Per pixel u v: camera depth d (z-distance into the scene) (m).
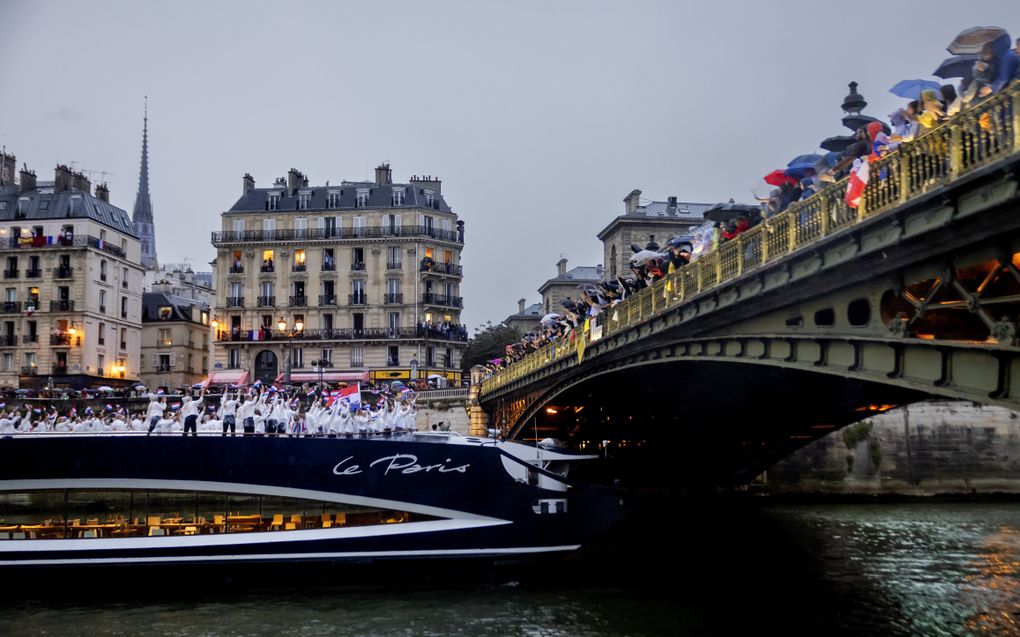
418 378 84.62
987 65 15.38
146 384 99.56
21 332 84.56
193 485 31.89
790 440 45.53
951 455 61.62
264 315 90.00
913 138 16.38
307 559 31.12
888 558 38.31
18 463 31.67
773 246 22.23
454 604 29.38
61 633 26.72
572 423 56.50
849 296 19.75
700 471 54.72
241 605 29.39
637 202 84.12
